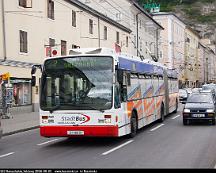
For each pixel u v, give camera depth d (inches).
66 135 543.8
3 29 1075.9
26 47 1199.6
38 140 638.5
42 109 553.0
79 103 543.8
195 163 407.8
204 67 5098.4
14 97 1136.2
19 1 1170.6
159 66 886.4
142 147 528.7
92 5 2079.2
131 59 646.5
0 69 1058.1
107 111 538.3
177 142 570.6
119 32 2124.8
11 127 818.8
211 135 649.6
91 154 479.2
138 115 669.3
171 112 1052.5
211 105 830.5
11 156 481.7
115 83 548.4
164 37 3344.0
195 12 7022.6
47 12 1333.7
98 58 551.2
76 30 1574.8
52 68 558.9
